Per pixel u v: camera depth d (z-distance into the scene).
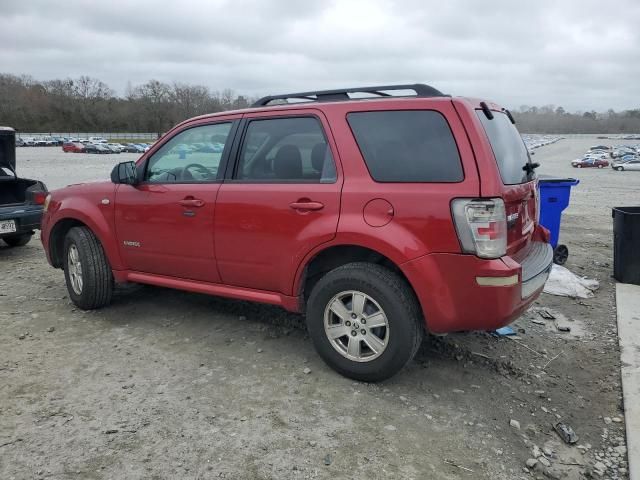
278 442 2.99
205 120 4.33
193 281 4.40
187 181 4.32
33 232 7.88
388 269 3.53
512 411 3.38
